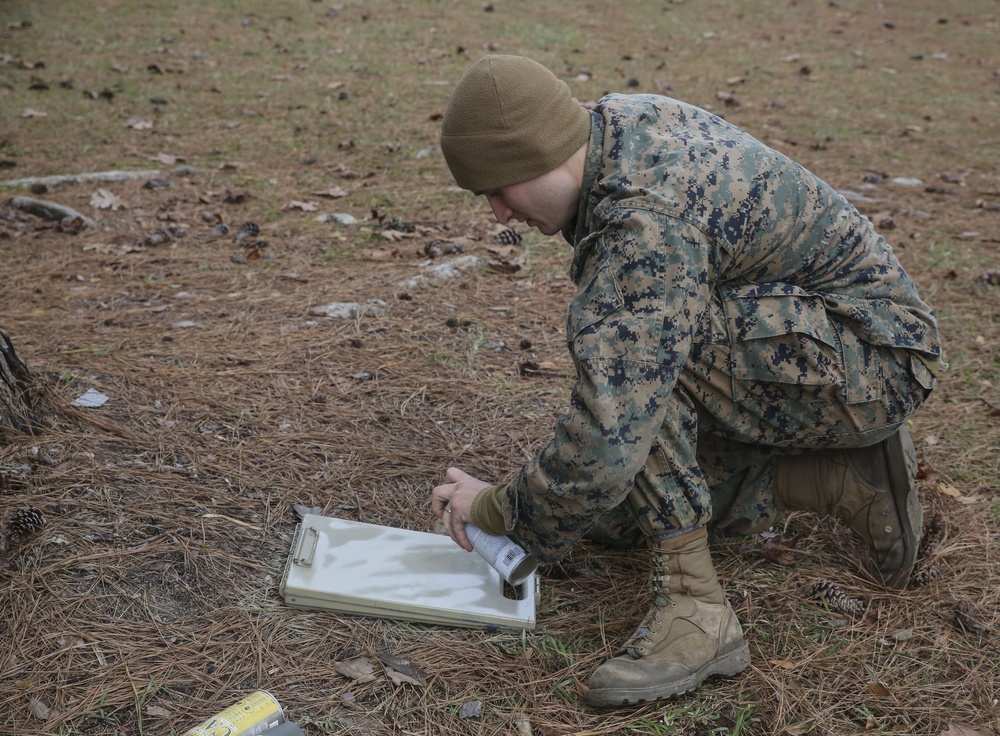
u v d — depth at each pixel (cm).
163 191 530
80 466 263
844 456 232
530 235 496
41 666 200
